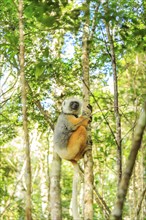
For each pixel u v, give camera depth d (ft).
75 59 33.81
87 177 20.79
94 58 33.24
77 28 19.24
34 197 59.72
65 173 63.36
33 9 18.78
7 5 30.78
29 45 31.53
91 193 20.26
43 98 34.09
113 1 26.23
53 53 33.45
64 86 33.83
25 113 19.39
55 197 31.99
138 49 23.49
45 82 33.35
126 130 48.70
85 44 23.22
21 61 20.38
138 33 21.88
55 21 18.86
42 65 20.16
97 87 42.55
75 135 25.41
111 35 25.66
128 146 46.70
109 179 56.29
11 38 22.66
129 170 11.83
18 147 60.18
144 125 11.93
